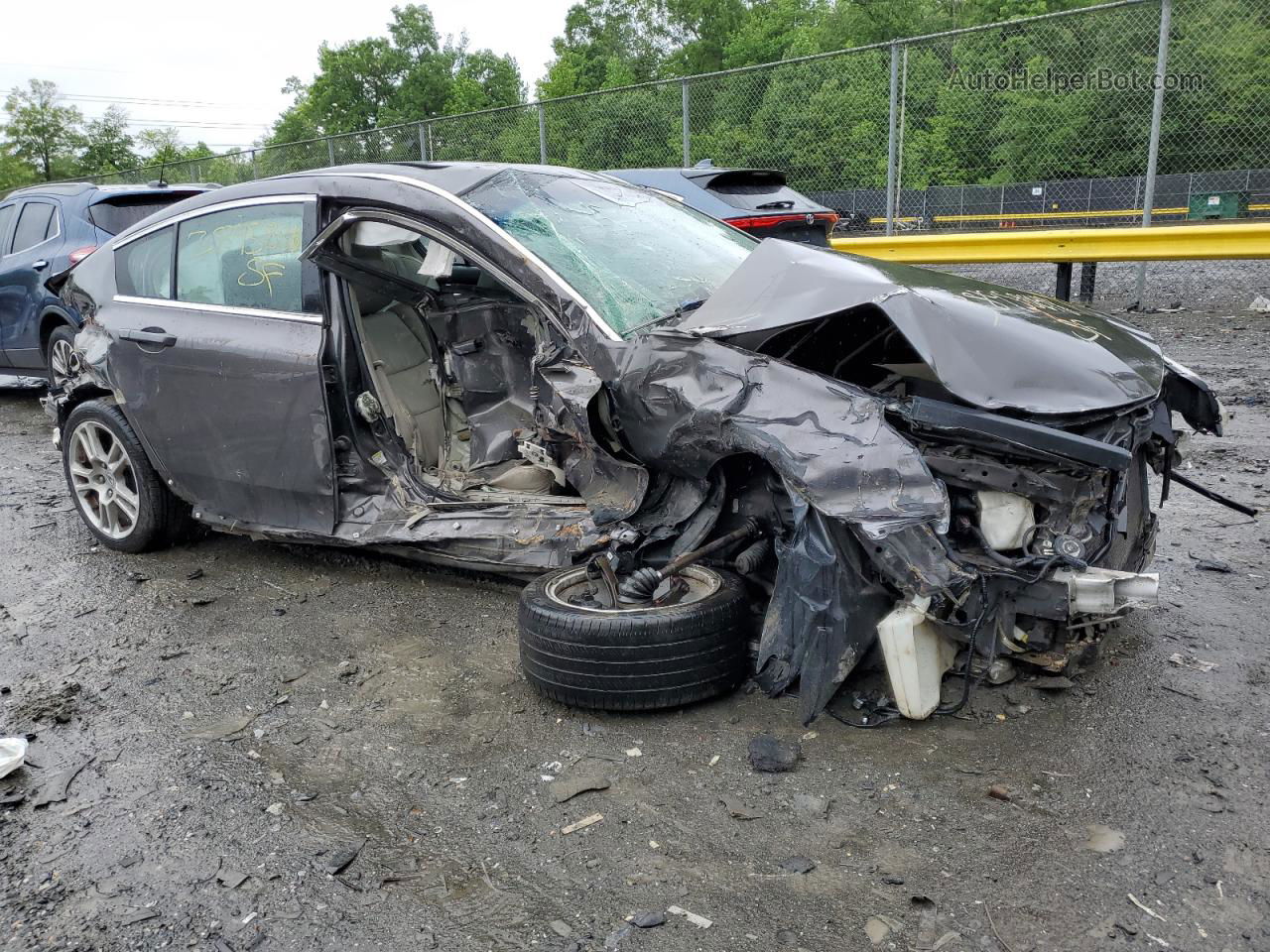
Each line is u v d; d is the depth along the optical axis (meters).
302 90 63.53
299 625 4.03
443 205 3.72
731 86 11.97
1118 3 10.07
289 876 2.44
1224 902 2.14
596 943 2.14
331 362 4.00
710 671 3.01
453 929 2.22
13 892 2.44
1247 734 2.78
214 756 3.04
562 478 3.59
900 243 10.86
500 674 3.47
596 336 3.28
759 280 3.28
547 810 2.65
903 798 2.58
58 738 3.21
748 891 2.28
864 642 2.87
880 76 11.21
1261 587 3.84
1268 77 9.73
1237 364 7.96
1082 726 2.87
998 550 2.75
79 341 4.88
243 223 4.34
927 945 2.08
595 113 12.93
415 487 4.02
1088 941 2.05
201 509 4.66
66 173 59.19
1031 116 10.98
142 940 2.24
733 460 3.18
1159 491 5.12
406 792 2.79
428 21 61.91
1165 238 9.42
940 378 2.74
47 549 5.18
